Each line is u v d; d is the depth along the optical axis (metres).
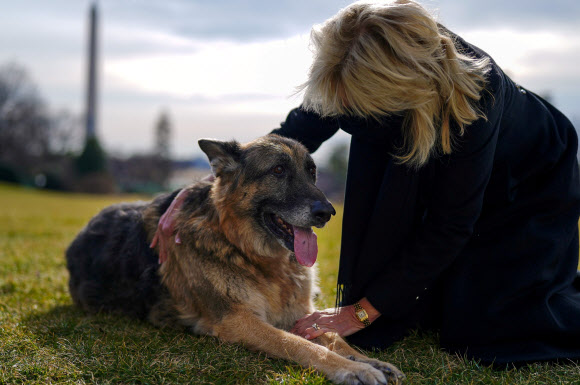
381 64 2.68
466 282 3.45
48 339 3.57
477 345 3.38
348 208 3.62
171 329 3.99
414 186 3.30
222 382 2.93
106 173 61.34
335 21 2.93
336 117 3.53
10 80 62.91
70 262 4.79
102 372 3.01
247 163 3.89
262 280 3.80
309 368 3.02
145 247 4.29
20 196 35.50
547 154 3.41
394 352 3.49
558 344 3.32
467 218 3.08
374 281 3.46
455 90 2.78
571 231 3.46
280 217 3.84
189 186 4.34
